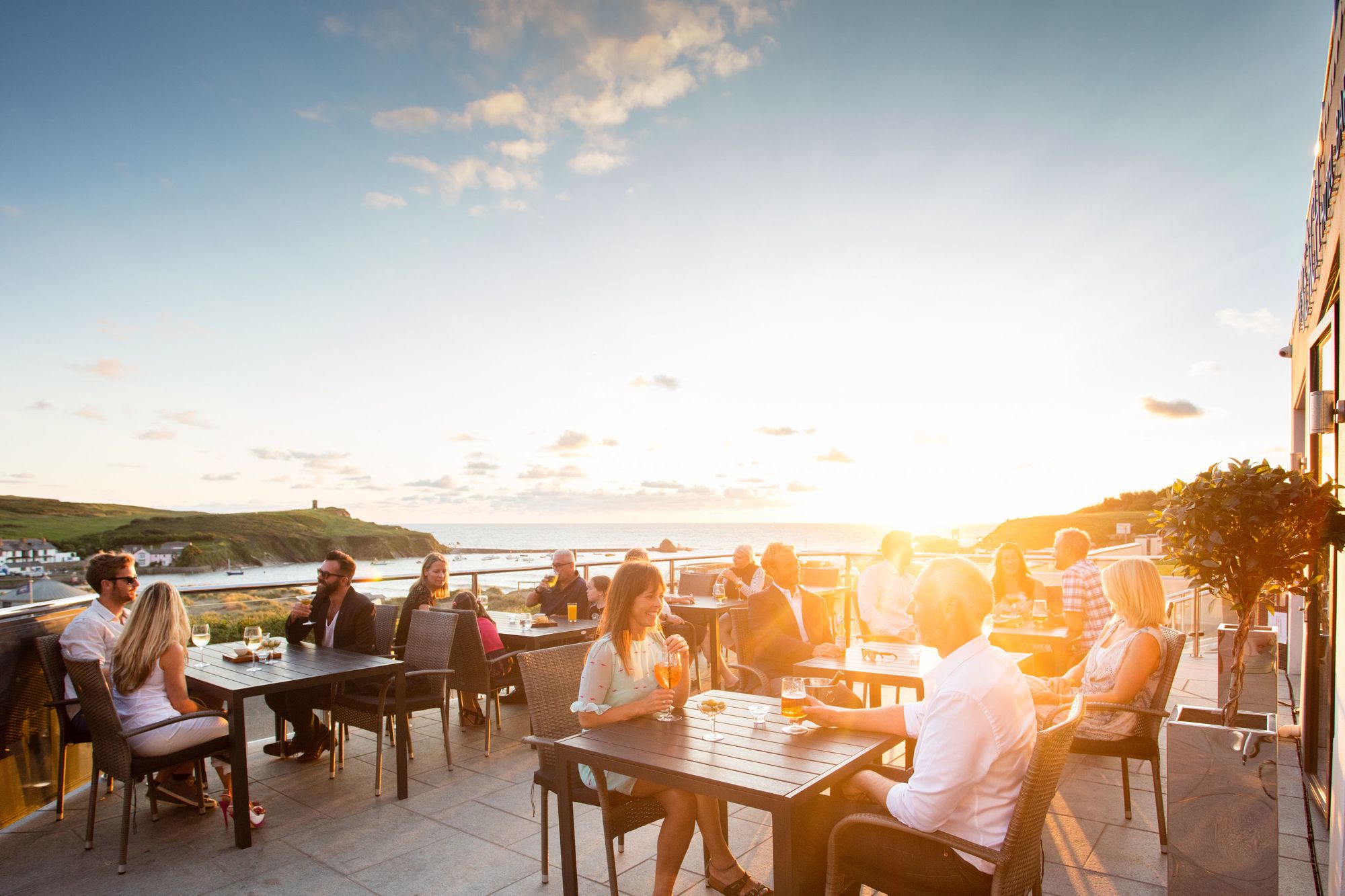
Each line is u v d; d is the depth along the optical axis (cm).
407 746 408
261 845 341
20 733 382
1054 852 319
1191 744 249
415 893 295
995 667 188
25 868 320
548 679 304
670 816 254
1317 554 283
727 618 586
